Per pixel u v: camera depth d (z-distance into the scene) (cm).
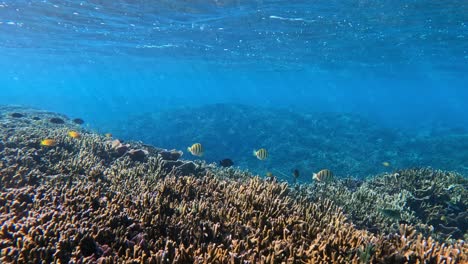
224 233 466
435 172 1152
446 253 446
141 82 11912
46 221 446
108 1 1827
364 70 5462
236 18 2123
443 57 3528
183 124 3369
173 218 485
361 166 2288
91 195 537
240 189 625
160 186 616
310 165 2258
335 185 1064
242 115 3528
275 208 553
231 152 2673
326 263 389
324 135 3052
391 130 3616
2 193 545
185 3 1819
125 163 862
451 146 2828
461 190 1007
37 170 712
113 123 3966
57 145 950
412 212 848
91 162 816
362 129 3434
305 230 483
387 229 697
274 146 2691
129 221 469
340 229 507
